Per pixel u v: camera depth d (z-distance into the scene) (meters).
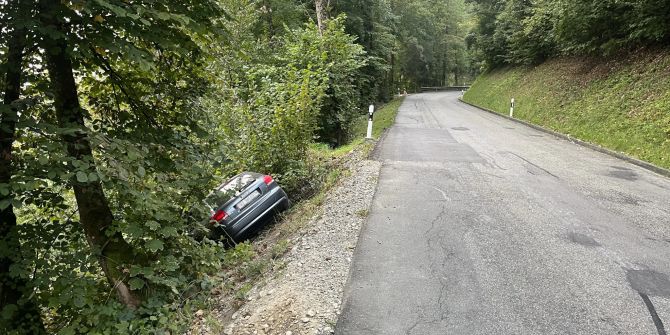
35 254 4.38
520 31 27.02
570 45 19.20
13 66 4.18
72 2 3.86
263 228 8.97
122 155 4.43
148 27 4.63
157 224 4.65
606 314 3.97
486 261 5.10
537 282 4.57
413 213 6.87
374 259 5.29
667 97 12.22
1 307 4.29
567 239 5.68
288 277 5.14
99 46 4.36
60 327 4.88
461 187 8.32
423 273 4.88
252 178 8.93
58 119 4.67
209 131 6.11
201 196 5.79
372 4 31.67
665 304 4.11
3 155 4.18
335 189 8.70
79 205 4.92
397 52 52.50
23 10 3.95
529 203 7.23
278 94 11.48
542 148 12.90
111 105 5.47
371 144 13.76
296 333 3.98
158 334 4.56
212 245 6.31
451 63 76.06
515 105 24.28
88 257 4.68
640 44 16.11
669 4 13.39
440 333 3.79
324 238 6.09
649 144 11.04
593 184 8.48
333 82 15.98
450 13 66.31
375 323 3.99
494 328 3.82
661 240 5.63
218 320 4.90
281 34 27.12
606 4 15.54
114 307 4.67
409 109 29.81
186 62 5.73
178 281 5.06
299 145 10.84
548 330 3.76
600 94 15.95
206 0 5.23
